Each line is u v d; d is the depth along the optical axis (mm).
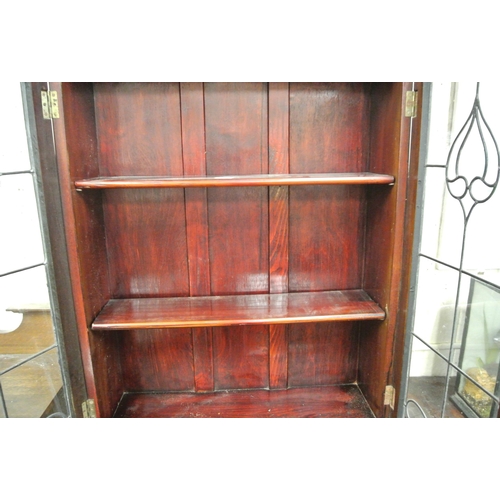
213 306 1426
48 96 1127
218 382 1603
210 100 1379
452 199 1236
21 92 1116
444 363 1297
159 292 1510
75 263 1228
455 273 1242
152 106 1373
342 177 1236
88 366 1295
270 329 1556
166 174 1415
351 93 1409
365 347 1540
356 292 1538
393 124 1245
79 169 1240
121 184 1198
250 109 1392
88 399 1313
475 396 1170
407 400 1345
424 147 1203
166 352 1565
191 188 1436
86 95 1305
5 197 1204
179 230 1468
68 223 1203
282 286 1532
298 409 1496
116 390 1521
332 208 1492
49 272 1205
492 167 1069
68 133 1172
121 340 1548
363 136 1442
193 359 1572
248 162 1423
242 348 1579
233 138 1406
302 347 1597
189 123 1381
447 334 1292
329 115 1419
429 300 1302
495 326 1092
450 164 1233
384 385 1380
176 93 1363
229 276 1515
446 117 1217
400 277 1300
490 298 1105
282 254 1505
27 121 1127
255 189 1453
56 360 1252
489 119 1068
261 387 1613
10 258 1225
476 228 1138
